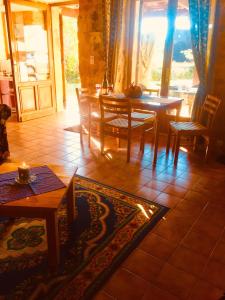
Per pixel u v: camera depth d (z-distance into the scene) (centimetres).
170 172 296
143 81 452
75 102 668
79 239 184
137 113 382
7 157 235
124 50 425
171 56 395
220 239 189
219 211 224
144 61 440
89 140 364
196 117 368
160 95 419
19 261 163
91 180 272
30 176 176
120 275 155
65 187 166
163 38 411
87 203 229
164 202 235
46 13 506
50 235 150
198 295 144
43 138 402
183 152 361
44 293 142
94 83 464
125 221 205
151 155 346
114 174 288
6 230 190
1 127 225
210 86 353
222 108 355
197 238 189
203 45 337
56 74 564
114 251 174
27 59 494
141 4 402
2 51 594
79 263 163
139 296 142
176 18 379
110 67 432
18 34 466
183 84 417
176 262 167
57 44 550
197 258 171
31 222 199
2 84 559
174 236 191
